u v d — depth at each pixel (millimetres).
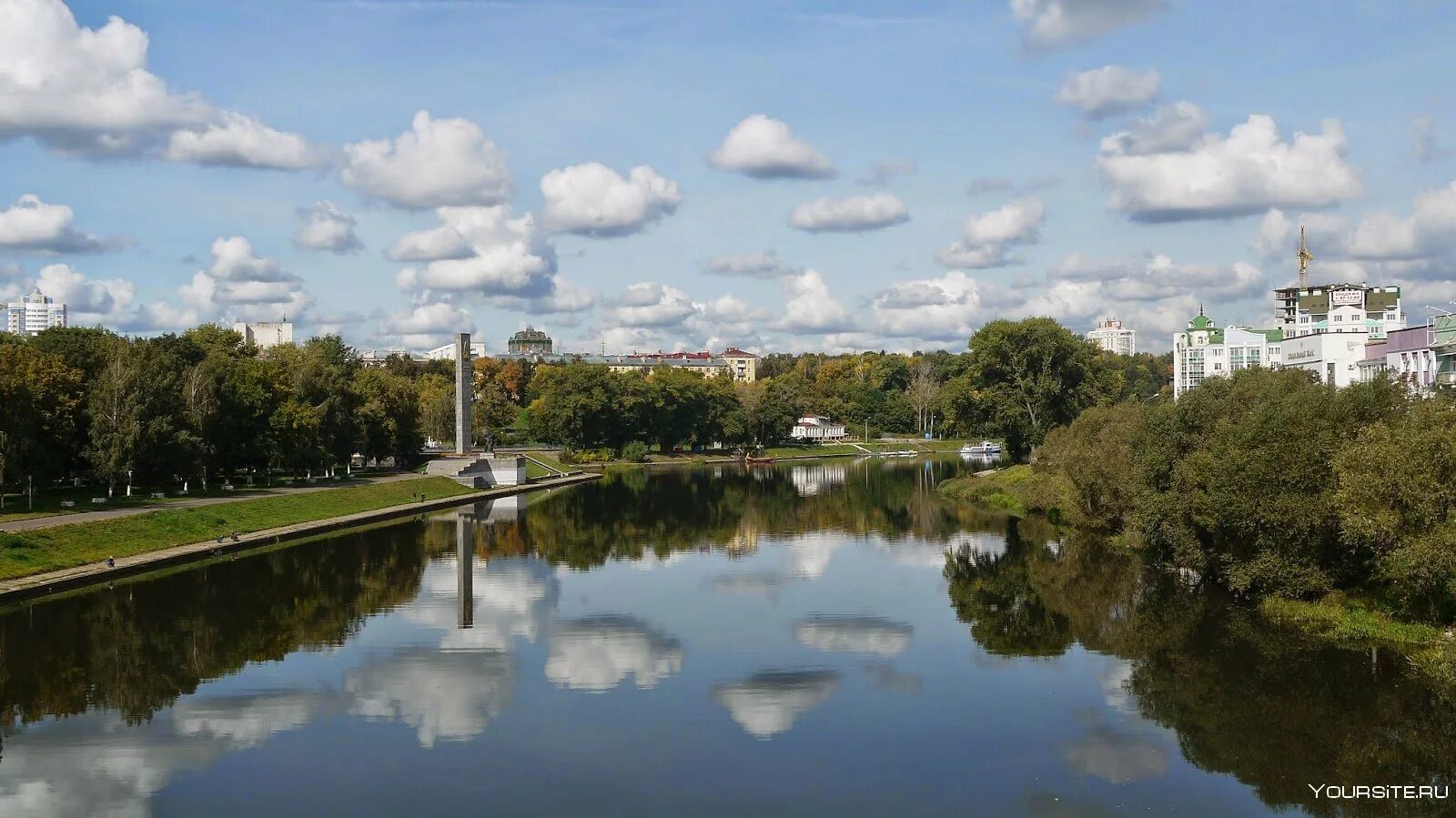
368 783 36625
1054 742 39844
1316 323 199125
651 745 40125
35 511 90000
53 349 114250
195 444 107312
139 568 77812
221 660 52906
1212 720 41562
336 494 122562
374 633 58688
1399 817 32938
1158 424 71500
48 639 57375
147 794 35875
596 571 80500
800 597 68500
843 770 37438
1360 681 45188
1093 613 61281
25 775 37531
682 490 161875
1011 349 144000
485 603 67312
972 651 53250
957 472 196375
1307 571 55594
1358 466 47719
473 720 43312
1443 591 49062
